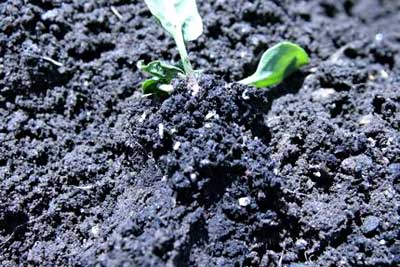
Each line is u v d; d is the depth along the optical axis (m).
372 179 0.34
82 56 0.39
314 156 0.34
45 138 0.36
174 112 0.33
